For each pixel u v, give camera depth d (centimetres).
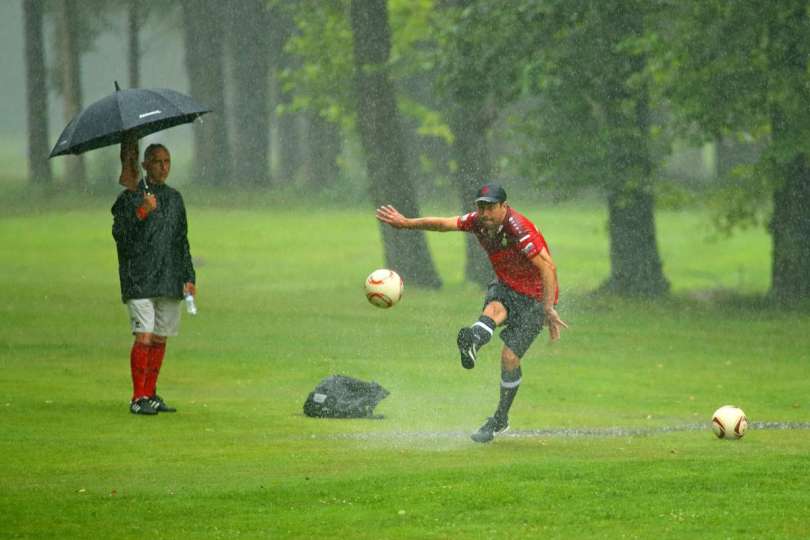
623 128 10069
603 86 10062
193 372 5869
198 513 2670
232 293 10756
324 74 13325
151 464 3294
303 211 19112
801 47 9094
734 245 15138
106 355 6372
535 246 3606
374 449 3588
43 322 7988
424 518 2628
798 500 2816
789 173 9844
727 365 6562
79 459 3378
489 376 5884
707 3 9262
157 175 4397
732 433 3869
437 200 19712
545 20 9944
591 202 18662
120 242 4350
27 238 15450
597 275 12475
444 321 8706
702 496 2853
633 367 6431
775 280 10062
